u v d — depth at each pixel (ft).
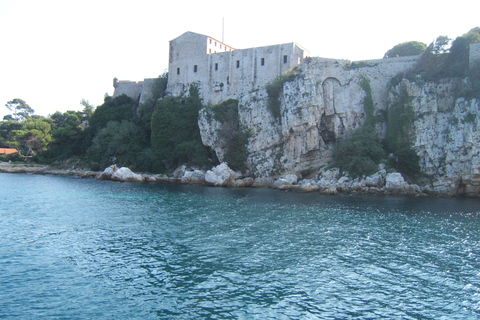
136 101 258.16
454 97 150.20
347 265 59.62
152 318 41.98
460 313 44.39
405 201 127.54
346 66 175.83
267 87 187.32
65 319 41.29
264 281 52.54
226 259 61.41
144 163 209.67
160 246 68.39
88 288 49.52
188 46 232.12
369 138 160.45
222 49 244.01
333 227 85.30
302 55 200.95
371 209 109.81
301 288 50.42
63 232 78.18
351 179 154.51
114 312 43.14
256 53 206.28
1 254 62.59
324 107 175.01
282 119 176.96
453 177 142.92
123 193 140.36
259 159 184.75
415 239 75.82
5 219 90.12
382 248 69.21
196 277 53.67
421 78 157.17
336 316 43.09
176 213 100.27
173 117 215.10
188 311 43.70
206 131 200.23
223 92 215.10
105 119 253.85
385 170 151.53
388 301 47.14
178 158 203.62
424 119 154.10
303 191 155.02
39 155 278.46
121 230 80.33
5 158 278.67
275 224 87.45
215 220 91.40
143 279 52.80
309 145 171.22
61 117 391.45
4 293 47.34
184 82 231.50
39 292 47.96
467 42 152.25
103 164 223.10
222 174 174.50
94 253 63.98
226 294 48.26
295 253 65.16
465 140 140.77
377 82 171.83
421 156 152.66
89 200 121.90
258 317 42.47
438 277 55.21
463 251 67.92
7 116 436.35
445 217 98.78
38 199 122.52
